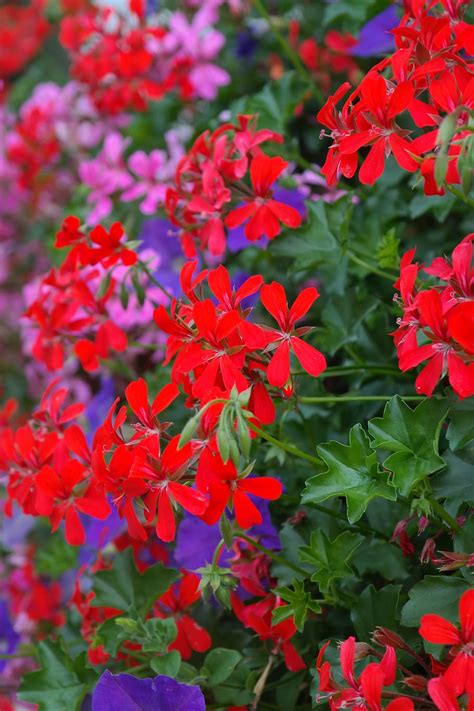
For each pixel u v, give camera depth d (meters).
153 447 0.85
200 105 1.54
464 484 0.88
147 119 1.56
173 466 0.85
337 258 1.03
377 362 1.04
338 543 0.90
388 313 1.07
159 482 0.85
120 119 1.67
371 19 1.17
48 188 1.75
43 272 1.93
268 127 1.18
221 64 1.50
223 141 0.97
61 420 0.99
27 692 0.97
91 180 1.39
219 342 0.85
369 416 1.02
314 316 1.11
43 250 1.90
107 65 1.32
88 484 0.91
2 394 1.90
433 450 0.86
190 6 1.58
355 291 1.03
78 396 1.49
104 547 1.14
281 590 0.91
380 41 1.16
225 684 0.95
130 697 0.89
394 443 0.86
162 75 1.43
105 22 1.33
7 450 0.96
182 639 0.97
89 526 1.17
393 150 0.85
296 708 0.96
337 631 0.96
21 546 1.54
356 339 1.02
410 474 0.86
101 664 1.02
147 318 1.20
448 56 0.84
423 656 0.89
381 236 1.09
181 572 1.01
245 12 1.51
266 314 1.18
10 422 1.75
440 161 0.79
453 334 0.79
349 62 1.29
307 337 1.10
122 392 1.28
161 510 0.85
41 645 0.98
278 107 1.18
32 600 1.40
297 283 1.16
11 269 1.94
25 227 1.93
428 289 0.86
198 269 1.23
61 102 1.69
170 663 0.92
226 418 0.80
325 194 1.21
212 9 1.45
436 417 0.86
